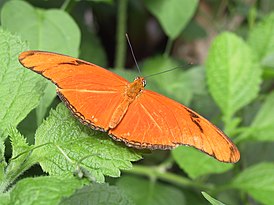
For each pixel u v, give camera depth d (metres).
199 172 0.43
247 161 0.55
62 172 0.34
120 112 0.33
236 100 0.47
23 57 0.32
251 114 0.55
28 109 0.35
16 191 0.31
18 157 0.34
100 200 0.31
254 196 0.45
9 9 0.43
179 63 0.57
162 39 0.67
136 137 0.33
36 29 0.43
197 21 0.64
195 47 0.67
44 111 0.40
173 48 0.67
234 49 0.47
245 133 0.47
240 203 0.53
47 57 0.33
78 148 0.35
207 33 0.61
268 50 0.52
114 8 0.60
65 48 0.43
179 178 0.48
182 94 0.52
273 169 0.45
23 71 0.36
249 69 0.47
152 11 0.50
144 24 0.64
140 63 0.57
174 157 0.44
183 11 0.50
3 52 0.36
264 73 0.50
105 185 0.31
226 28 0.64
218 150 0.32
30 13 0.44
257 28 0.52
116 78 0.34
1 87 0.36
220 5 0.64
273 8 0.64
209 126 0.32
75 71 0.34
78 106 0.33
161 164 0.49
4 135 0.35
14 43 0.36
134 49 0.65
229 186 0.46
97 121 0.33
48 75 0.33
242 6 0.62
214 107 0.54
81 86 0.33
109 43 0.64
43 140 0.35
